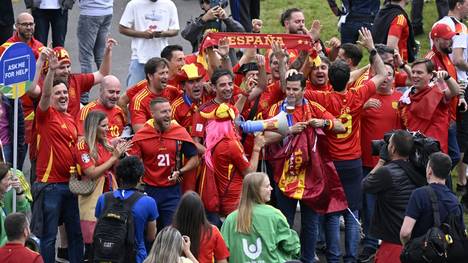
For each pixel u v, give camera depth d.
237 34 19.31
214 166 17.80
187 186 18.05
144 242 16.59
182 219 14.97
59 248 19.11
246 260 15.58
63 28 25.66
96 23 25.36
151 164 17.77
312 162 18.23
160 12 23.86
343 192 18.50
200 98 18.89
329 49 21.95
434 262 15.73
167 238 13.97
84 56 25.47
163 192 17.83
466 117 21.11
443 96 19.30
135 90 19.62
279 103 18.81
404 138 16.52
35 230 18.08
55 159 18.00
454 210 15.88
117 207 16.11
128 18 23.83
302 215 18.52
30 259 14.97
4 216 16.16
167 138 17.75
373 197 19.05
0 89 18.11
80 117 18.89
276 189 18.61
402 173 16.52
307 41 19.27
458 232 15.84
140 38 23.86
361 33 19.23
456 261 15.80
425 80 19.25
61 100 18.09
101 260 16.00
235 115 18.16
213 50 19.31
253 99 18.98
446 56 21.17
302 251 18.56
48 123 17.98
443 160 15.92
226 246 15.38
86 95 24.11
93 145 17.64
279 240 15.62
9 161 19.55
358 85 19.42
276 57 18.92
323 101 18.70
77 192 17.75
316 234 18.48
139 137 17.75
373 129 19.53
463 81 21.48
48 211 18.03
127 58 27.98
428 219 15.87
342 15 26.73
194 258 14.59
